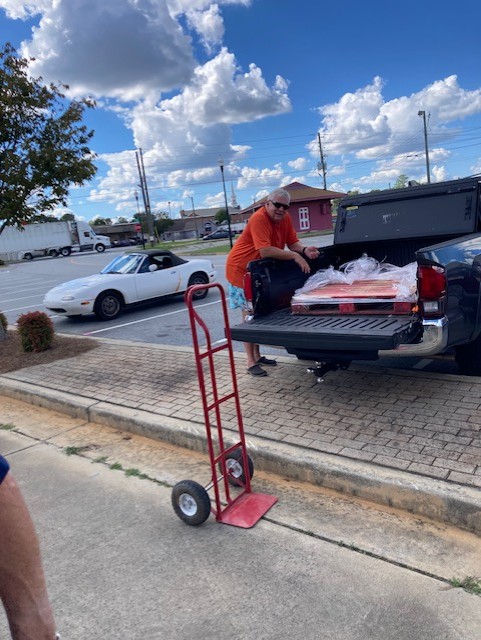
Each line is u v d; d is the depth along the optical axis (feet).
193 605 8.14
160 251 37.09
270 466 11.98
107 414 15.94
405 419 12.71
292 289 16.78
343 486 10.87
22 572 3.85
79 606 8.37
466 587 7.93
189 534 10.05
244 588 8.41
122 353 22.97
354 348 12.51
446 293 12.50
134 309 37.68
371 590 8.08
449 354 18.48
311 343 13.17
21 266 122.42
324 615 7.66
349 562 8.79
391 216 17.79
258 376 17.28
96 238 174.40
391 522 9.80
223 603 8.12
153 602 8.30
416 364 17.87
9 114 24.50
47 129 25.70
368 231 18.35
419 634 7.15
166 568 9.11
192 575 8.86
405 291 13.67
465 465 10.36
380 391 14.74
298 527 9.91
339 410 13.78
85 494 12.01
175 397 16.51
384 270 16.28
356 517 10.07
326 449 11.75
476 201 16.12
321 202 158.10
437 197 16.87
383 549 9.04
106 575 9.07
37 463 13.92
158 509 11.10
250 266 15.20
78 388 18.61
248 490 11.13
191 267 38.17
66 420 17.07
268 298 15.85
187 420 14.52
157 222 282.56
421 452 11.06
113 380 19.10
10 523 3.73
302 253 17.26
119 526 10.57
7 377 20.98
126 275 34.96
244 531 9.95
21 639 3.89
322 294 15.12
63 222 167.32
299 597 8.08
